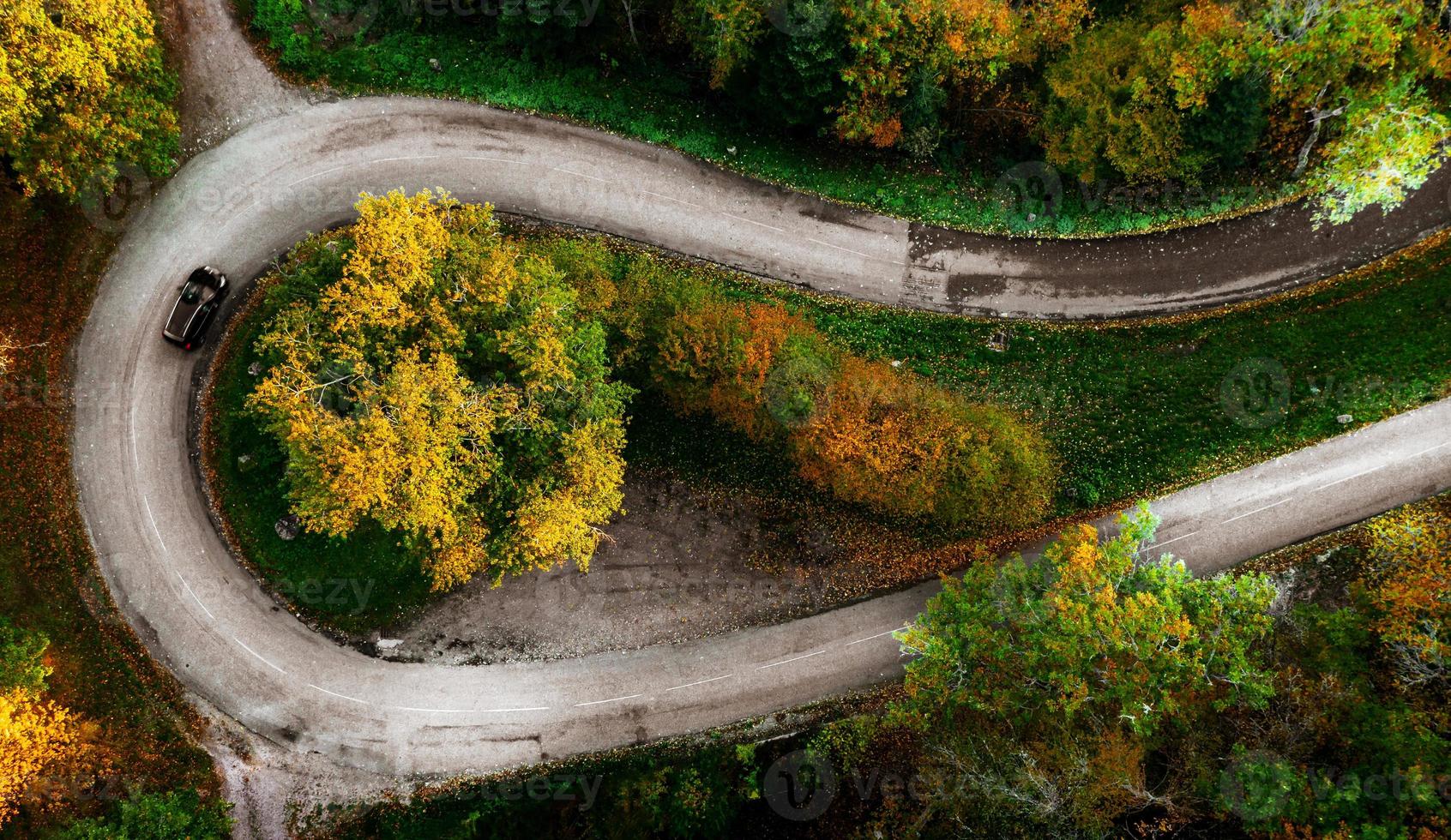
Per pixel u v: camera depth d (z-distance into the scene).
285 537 49.09
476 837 47.84
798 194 53.41
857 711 50.47
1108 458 51.47
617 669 50.47
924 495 49.12
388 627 49.69
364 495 36.50
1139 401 52.09
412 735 49.34
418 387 37.03
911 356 52.75
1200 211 53.00
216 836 46.72
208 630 48.75
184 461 49.06
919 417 48.81
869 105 48.50
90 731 46.38
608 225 52.56
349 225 50.94
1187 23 45.53
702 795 48.31
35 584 47.09
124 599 48.22
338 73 51.09
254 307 49.78
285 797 48.44
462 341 39.66
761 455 51.50
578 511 41.75
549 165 52.25
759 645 51.00
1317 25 43.00
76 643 47.28
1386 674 41.59
